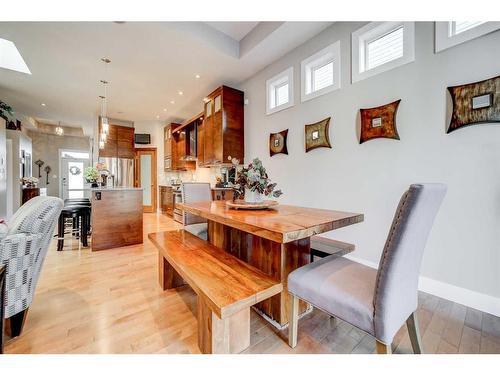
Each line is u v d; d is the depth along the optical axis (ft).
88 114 21.18
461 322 5.46
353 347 4.70
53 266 9.12
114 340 4.88
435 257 6.79
